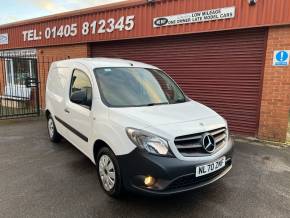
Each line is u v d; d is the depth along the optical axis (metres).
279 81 6.23
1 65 13.23
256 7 6.22
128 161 3.10
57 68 5.71
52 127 6.04
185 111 3.69
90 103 3.98
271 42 6.22
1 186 3.90
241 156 5.29
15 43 12.59
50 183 3.99
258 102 6.67
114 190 3.41
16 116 9.56
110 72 4.25
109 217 3.12
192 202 3.48
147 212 3.23
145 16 8.09
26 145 5.93
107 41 9.26
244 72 6.81
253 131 6.86
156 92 4.27
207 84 7.49
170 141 3.00
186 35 7.61
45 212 3.21
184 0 7.27
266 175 4.38
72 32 10.05
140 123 3.17
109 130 3.39
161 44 8.16
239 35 6.74
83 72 4.46
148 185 3.00
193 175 3.05
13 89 12.78
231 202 3.50
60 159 5.02
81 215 3.15
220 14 6.74
